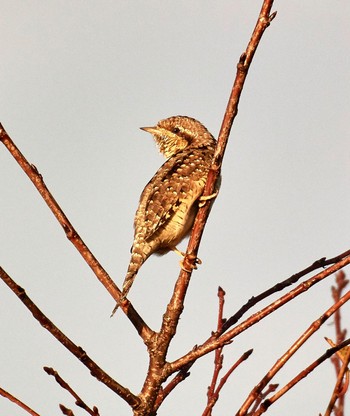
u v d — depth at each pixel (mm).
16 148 7840
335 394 6016
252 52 7387
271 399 6660
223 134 8055
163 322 7961
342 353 6773
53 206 7965
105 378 7281
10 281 6625
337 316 7012
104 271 8211
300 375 6723
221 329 8172
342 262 7355
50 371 6586
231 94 7812
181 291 8031
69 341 6965
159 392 7992
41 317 6832
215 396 7219
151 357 7867
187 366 7988
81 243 8070
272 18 7250
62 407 6637
